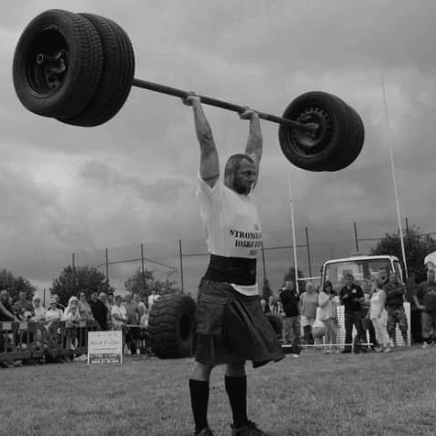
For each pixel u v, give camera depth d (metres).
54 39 3.83
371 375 6.73
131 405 5.04
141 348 14.62
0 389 6.75
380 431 3.74
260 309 3.56
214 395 5.40
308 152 5.13
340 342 13.64
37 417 4.60
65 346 12.64
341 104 4.98
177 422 4.14
